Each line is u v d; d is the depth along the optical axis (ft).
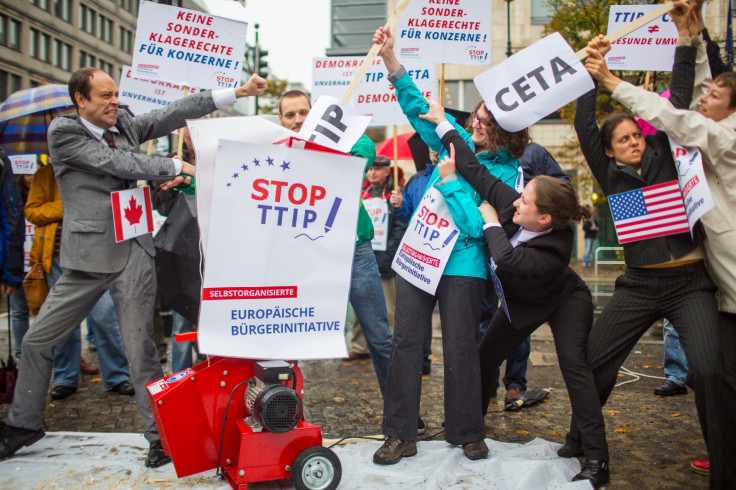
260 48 50.21
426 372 20.24
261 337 10.37
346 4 60.34
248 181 10.16
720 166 10.68
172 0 22.11
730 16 29.86
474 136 12.76
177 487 11.02
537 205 11.34
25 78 80.74
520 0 69.62
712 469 10.25
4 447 12.20
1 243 15.05
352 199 10.78
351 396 18.02
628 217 11.28
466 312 12.20
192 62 17.19
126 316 12.51
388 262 22.20
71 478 11.33
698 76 11.62
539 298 11.88
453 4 17.56
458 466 11.81
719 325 11.04
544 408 16.62
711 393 10.21
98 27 91.30
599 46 11.51
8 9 76.69
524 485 10.69
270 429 10.21
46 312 12.46
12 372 13.52
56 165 12.45
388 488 11.01
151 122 13.51
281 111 14.88
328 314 10.75
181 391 10.72
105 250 12.39
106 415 16.02
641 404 16.93
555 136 71.36
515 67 12.05
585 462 11.59
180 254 15.83
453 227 12.03
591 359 11.75
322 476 10.59
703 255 11.07
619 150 11.29
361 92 19.85
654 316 11.43
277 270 10.42
